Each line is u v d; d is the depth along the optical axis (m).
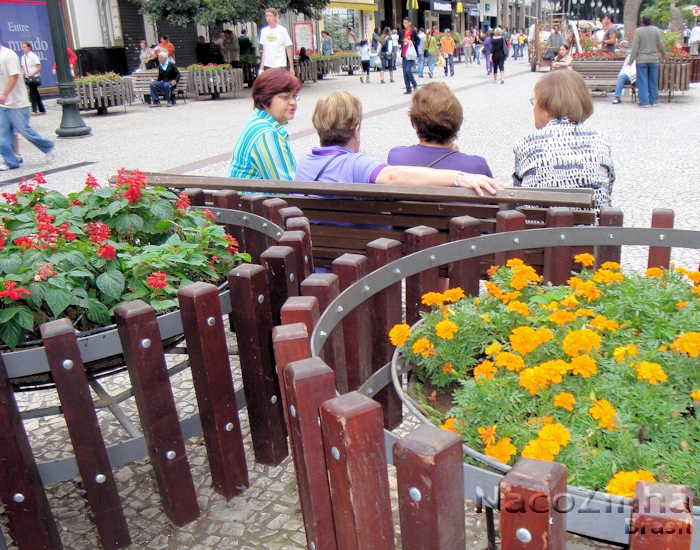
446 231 3.21
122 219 2.71
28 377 2.19
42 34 20.38
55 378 1.96
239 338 2.44
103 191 2.81
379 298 2.37
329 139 3.54
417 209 3.22
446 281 3.32
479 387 1.76
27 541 2.05
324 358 1.88
